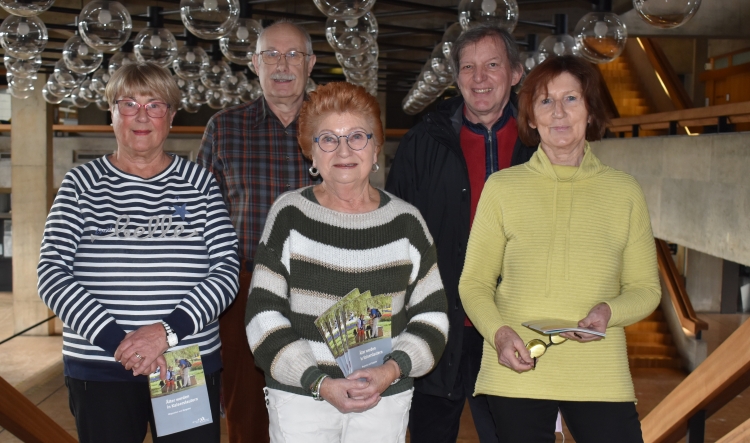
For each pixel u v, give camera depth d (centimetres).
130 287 198
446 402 260
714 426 667
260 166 280
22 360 646
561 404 205
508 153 256
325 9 317
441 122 250
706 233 605
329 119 188
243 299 279
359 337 182
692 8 310
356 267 188
